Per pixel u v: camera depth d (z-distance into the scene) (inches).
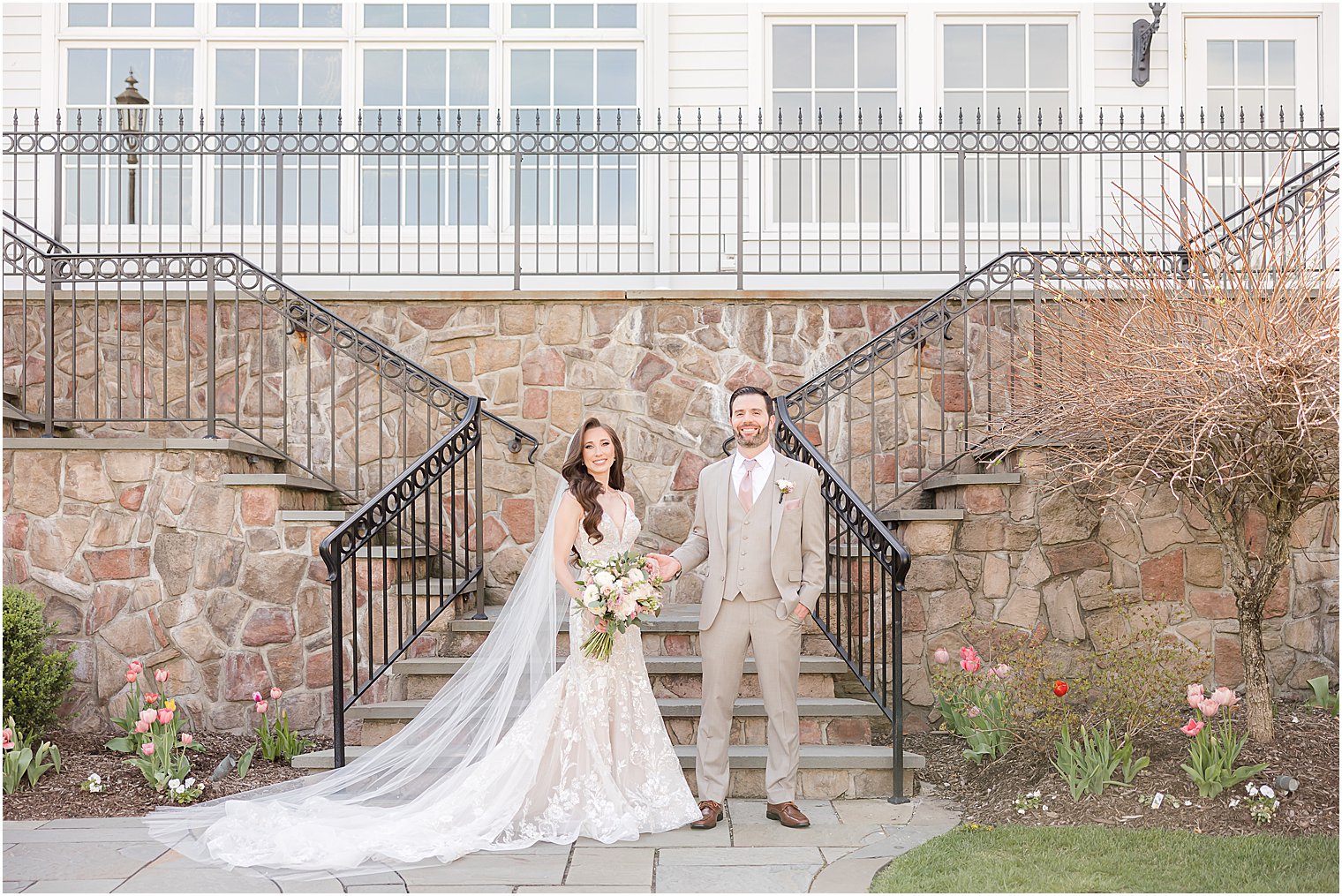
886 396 266.8
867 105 338.0
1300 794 166.7
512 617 178.4
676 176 333.4
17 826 165.5
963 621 220.7
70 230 331.9
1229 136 334.6
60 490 219.3
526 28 336.5
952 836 156.9
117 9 334.0
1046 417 213.3
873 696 187.9
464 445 223.1
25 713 194.1
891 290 269.0
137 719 199.5
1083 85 334.6
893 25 338.0
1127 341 188.5
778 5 334.6
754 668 204.8
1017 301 264.7
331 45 335.9
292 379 267.4
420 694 208.7
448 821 156.7
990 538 222.7
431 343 269.3
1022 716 191.8
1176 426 178.5
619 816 161.0
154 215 332.2
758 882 140.5
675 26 335.3
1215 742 169.0
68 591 217.3
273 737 207.9
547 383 267.9
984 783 184.9
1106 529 222.2
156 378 266.7
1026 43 338.3
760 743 192.4
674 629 215.3
